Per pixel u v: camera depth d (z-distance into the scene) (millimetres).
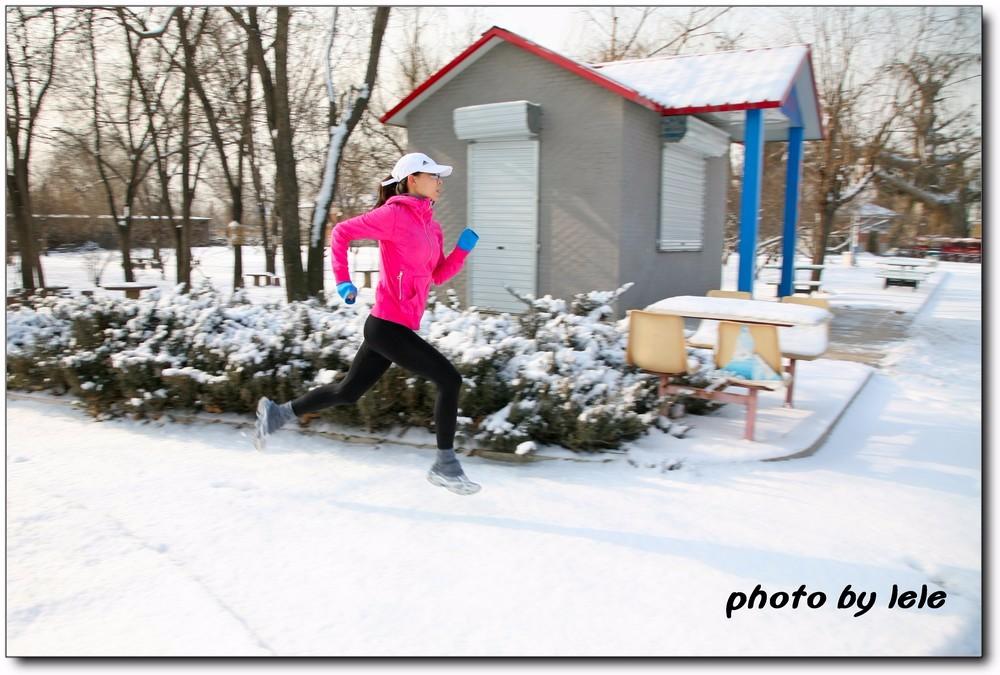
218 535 3512
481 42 10172
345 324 5422
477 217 10859
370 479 4293
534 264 10352
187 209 16719
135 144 20766
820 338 6289
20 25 14539
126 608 2814
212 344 5555
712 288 13383
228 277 24234
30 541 3387
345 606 2867
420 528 3609
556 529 3615
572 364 5172
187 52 15109
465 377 4789
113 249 34344
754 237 9547
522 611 2850
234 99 17984
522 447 4469
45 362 6051
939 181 28844
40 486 4137
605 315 6324
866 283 22922
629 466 4586
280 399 5234
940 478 4543
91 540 3404
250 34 11922
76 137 18359
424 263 3719
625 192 9664
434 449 4785
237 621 2727
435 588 3016
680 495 4121
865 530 3703
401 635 2670
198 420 5461
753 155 9422
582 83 9680
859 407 6574
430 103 11078
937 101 22906
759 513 3885
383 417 4992
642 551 3385
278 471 4434
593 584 3070
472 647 2602
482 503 3941
